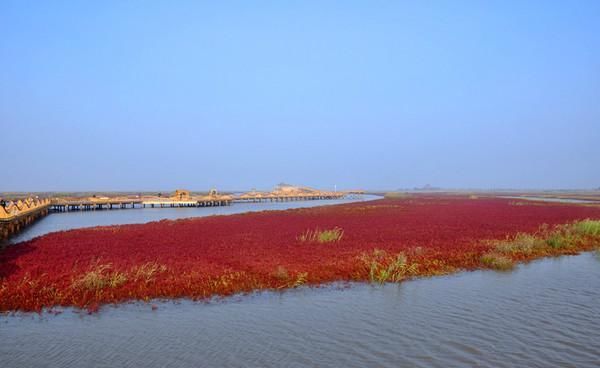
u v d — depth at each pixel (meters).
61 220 64.75
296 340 12.66
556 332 13.27
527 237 29.88
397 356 11.49
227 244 29.22
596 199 124.88
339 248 27.28
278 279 19.62
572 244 30.36
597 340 12.60
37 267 21.02
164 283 18.45
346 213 62.50
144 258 23.81
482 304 16.33
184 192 114.19
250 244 29.20
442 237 33.03
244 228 40.28
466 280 20.39
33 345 12.36
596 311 15.42
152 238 32.84
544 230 36.22
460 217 53.78
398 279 20.05
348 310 15.59
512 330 13.45
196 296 17.33
